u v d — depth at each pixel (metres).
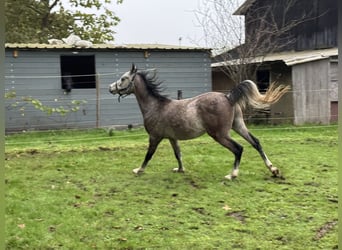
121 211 4.92
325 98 12.56
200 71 13.45
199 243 4.01
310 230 4.32
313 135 10.58
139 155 8.33
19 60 11.80
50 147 9.28
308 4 15.40
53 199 5.38
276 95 6.07
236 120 6.34
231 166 7.22
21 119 11.82
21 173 6.88
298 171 6.83
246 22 16.19
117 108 12.63
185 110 6.15
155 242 4.04
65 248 3.92
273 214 4.82
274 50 16.25
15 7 18.69
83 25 20.25
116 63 12.66
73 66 15.04
